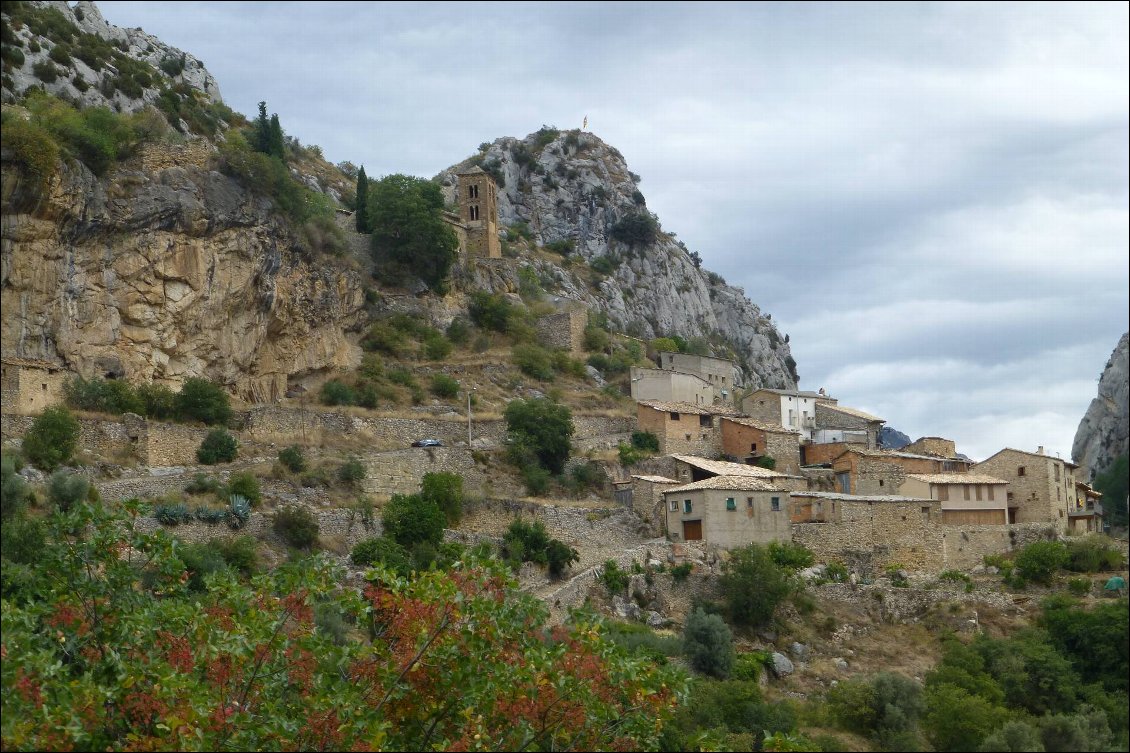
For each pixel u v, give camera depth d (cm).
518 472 12194
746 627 9869
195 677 5894
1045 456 12488
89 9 17225
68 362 10781
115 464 9962
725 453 13762
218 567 8500
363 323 14325
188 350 11706
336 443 11788
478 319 15788
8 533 7338
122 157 11644
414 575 6856
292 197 12962
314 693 5994
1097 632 9406
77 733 5319
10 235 10400
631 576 10162
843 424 15975
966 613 10344
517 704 5978
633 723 6341
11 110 11181
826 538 11369
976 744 8244
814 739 8144
